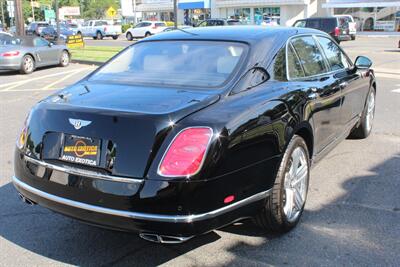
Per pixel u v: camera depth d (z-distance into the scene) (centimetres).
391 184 528
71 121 346
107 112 337
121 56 473
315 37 524
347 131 594
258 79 398
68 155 345
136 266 367
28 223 441
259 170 356
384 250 384
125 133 325
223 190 325
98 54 2311
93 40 4231
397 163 601
